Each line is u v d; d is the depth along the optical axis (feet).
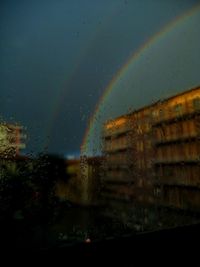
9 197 7.47
